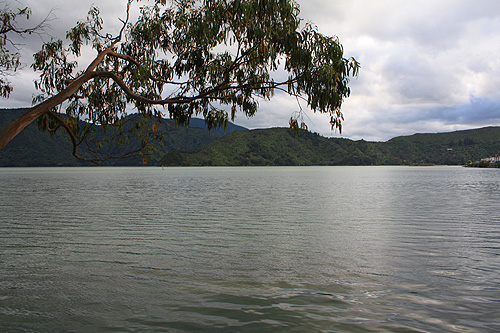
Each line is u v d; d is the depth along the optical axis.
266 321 7.67
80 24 12.34
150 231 18.94
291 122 10.39
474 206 30.75
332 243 15.73
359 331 7.19
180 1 12.21
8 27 9.88
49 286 10.02
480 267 11.77
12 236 17.66
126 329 7.32
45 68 12.04
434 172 160.88
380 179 92.88
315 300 8.89
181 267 11.97
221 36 10.22
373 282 10.29
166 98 10.91
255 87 10.53
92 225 21.06
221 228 19.84
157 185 66.38
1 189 54.50
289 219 23.14
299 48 9.69
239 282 10.34
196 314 8.07
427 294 9.29
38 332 7.19
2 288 9.84
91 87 12.09
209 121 11.29
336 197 40.62
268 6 9.15
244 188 57.81
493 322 7.56
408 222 21.73
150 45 12.52
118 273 11.27
